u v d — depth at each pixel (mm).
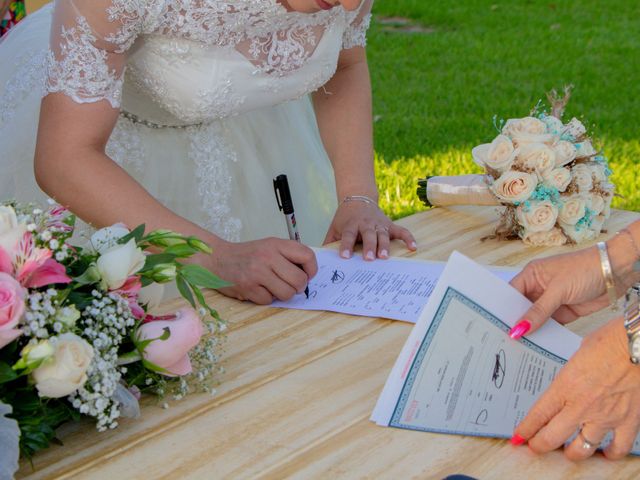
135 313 1111
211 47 1786
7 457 881
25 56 2121
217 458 1023
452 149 4902
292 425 1092
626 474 1005
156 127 2107
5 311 924
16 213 1093
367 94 2158
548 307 1201
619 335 985
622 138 5113
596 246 1225
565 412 1003
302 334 1366
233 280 1503
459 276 1229
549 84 6289
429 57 7133
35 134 2039
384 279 1588
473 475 991
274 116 2395
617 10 8844
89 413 1034
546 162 1721
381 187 4227
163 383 1146
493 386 1133
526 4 9188
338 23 1944
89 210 1605
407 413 1096
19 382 979
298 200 2459
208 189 2184
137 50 1788
